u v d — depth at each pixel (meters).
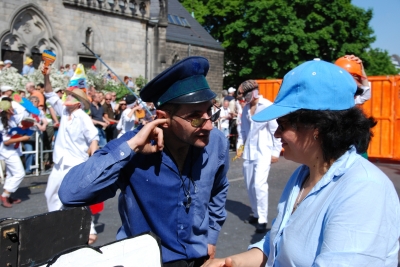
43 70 6.91
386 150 13.14
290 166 12.10
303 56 36.19
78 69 8.12
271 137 6.23
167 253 2.35
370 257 1.51
